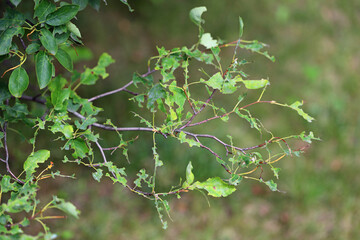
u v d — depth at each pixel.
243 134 4.56
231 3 5.99
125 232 3.68
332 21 6.46
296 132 4.82
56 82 1.52
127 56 5.02
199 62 5.01
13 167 3.55
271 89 5.17
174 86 1.30
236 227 3.92
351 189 4.43
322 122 4.97
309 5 6.49
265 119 4.82
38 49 1.19
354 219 4.18
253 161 1.20
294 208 4.16
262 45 1.45
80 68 4.54
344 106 5.29
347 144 4.85
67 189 3.78
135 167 4.00
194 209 3.96
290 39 5.93
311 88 5.36
